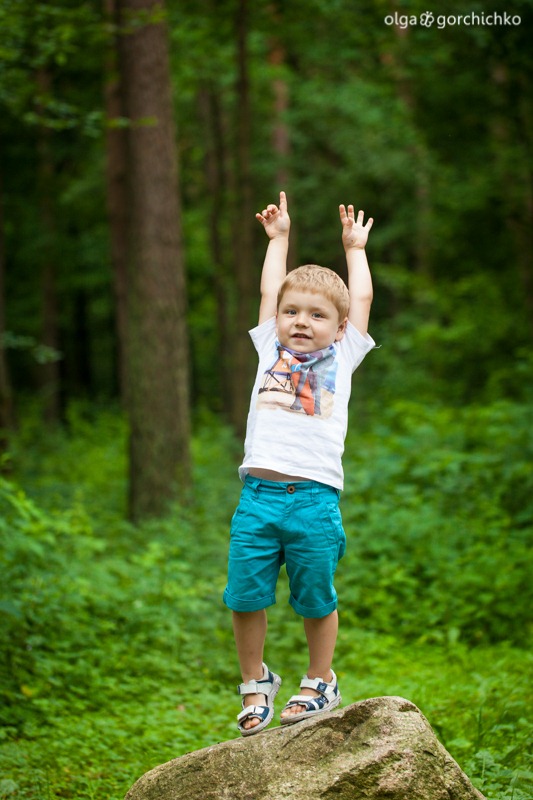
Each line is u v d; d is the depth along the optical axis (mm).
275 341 3580
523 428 11906
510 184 16641
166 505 11016
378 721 3225
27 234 23625
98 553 9492
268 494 3346
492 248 19453
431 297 20359
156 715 5898
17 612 5992
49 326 24172
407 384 19641
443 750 3191
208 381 34125
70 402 24359
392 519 9648
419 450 11656
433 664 7348
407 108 18141
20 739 5383
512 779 4383
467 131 16953
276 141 22641
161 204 11180
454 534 9406
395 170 20953
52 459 16094
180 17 15086
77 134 21859
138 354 11195
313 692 3424
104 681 6363
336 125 22250
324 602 3385
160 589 7926
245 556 3342
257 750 3287
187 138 23359
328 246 26172
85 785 4797
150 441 11086
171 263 11250
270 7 15773
